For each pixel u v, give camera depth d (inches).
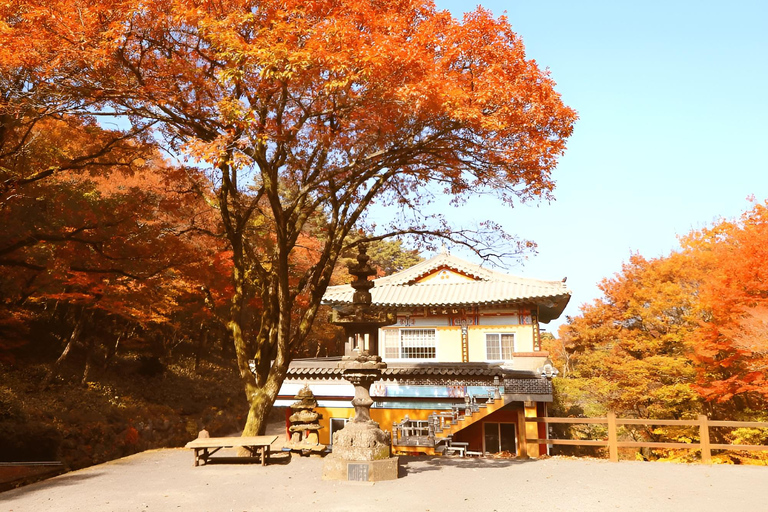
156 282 802.2
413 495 343.3
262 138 377.1
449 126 441.4
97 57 385.4
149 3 387.9
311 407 563.5
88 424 902.4
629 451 1086.4
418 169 529.7
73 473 435.2
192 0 378.9
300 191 489.7
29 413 833.5
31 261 801.6
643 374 995.9
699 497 339.6
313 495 344.8
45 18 373.4
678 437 908.6
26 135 599.8
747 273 714.8
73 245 701.9
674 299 1039.0
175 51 453.7
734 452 841.5
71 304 1217.4
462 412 821.9
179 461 498.3
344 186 536.1
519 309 995.3
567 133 441.1
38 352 1118.4
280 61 355.9
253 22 381.4
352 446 398.6
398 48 362.3
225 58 391.5
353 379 429.4
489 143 447.2
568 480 396.2
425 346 1018.1
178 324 1320.1
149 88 419.8
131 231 691.4
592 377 1202.0
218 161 363.3
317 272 533.3
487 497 337.4
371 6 416.5
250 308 1107.9
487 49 411.5
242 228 546.9
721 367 848.9
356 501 327.0
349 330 447.5
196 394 1344.7
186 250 671.8
